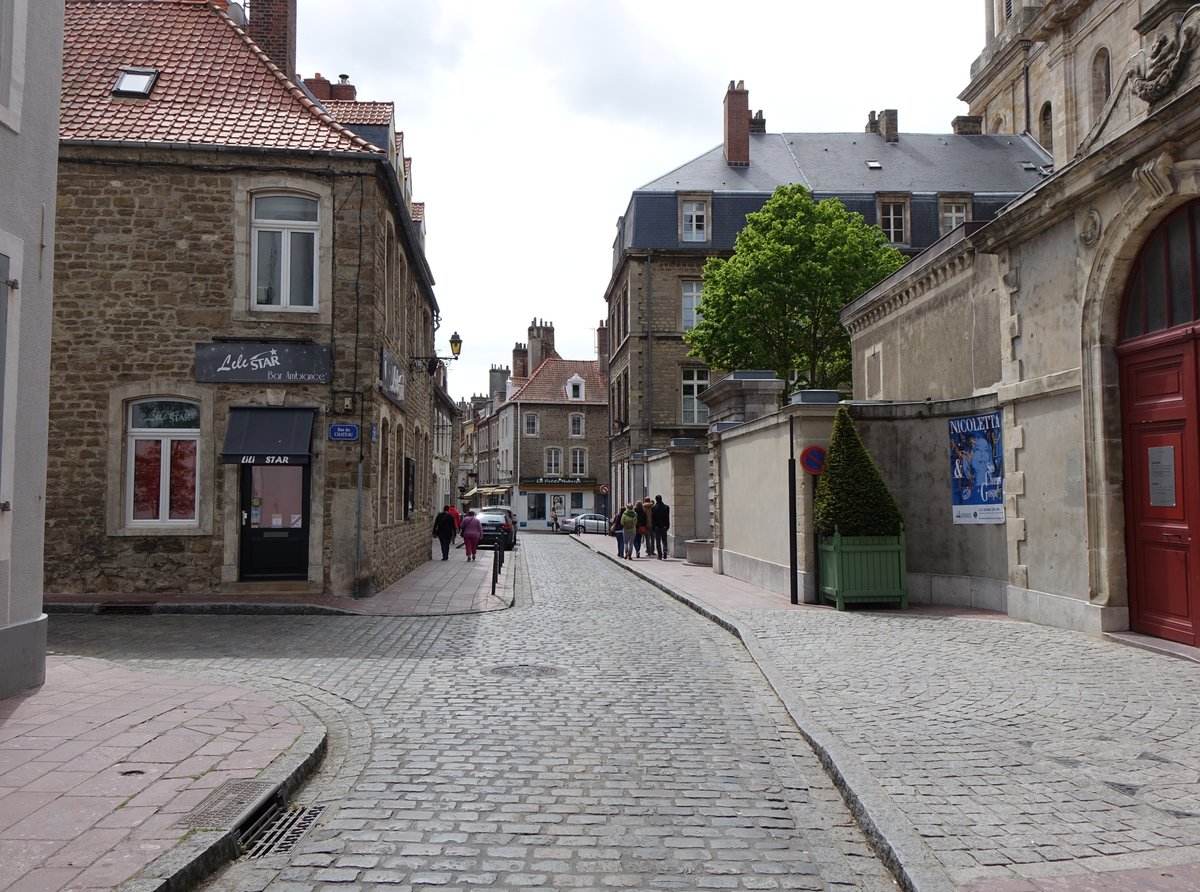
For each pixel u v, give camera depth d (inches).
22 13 289.4
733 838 180.7
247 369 571.5
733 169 1686.8
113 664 336.2
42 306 302.5
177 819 175.5
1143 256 374.6
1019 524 454.6
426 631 457.1
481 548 1234.0
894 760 221.0
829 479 522.6
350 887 156.0
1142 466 376.5
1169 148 337.7
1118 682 303.1
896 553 508.4
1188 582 348.8
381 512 652.7
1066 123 1403.8
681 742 249.8
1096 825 178.5
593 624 490.6
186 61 642.2
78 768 206.7
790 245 1155.3
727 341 1179.3
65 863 154.4
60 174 566.6
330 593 573.3
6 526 279.4
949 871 156.9
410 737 252.4
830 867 167.3
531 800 201.0
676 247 1590.8
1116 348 389.7
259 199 585.6
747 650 397.7
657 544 1002.7
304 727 247.1
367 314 584.1
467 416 3425.2
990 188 1673.2
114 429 562.9
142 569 562.9
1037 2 1829.5
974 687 301.6
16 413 285.7
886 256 1186.0
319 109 618.2
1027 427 448.8
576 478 2455.7
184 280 571.2
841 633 422.3
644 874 162.4
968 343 595.8
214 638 427.8
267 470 582.6
